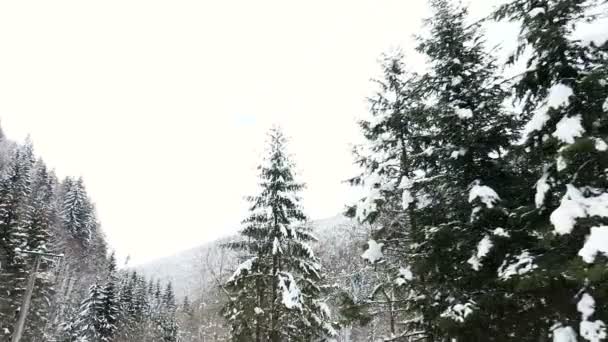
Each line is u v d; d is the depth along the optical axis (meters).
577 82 7.36
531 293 7.87
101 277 72.00
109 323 40.50
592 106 7.48
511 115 9.80
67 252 65.62
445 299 9.27
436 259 9.34
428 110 10.85
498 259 8.50
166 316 52.84
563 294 7.54
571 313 7.42
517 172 9.99
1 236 29.33
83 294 64.06
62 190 88.50
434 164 11.24
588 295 6.62
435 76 11.23
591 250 5.86
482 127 10.05
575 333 6.82
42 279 31.64
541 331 7.94
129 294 50.50
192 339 45.19
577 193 6.90
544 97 8.69
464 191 9.66
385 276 15.25
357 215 11.93
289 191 18.00
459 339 8.31
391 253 12.50
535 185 8.32
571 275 6.57
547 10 8.30
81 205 76.56
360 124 13.78
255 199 17.56
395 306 13.75
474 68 10.97
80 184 80.44
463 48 11.05
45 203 64.62
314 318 16.64
